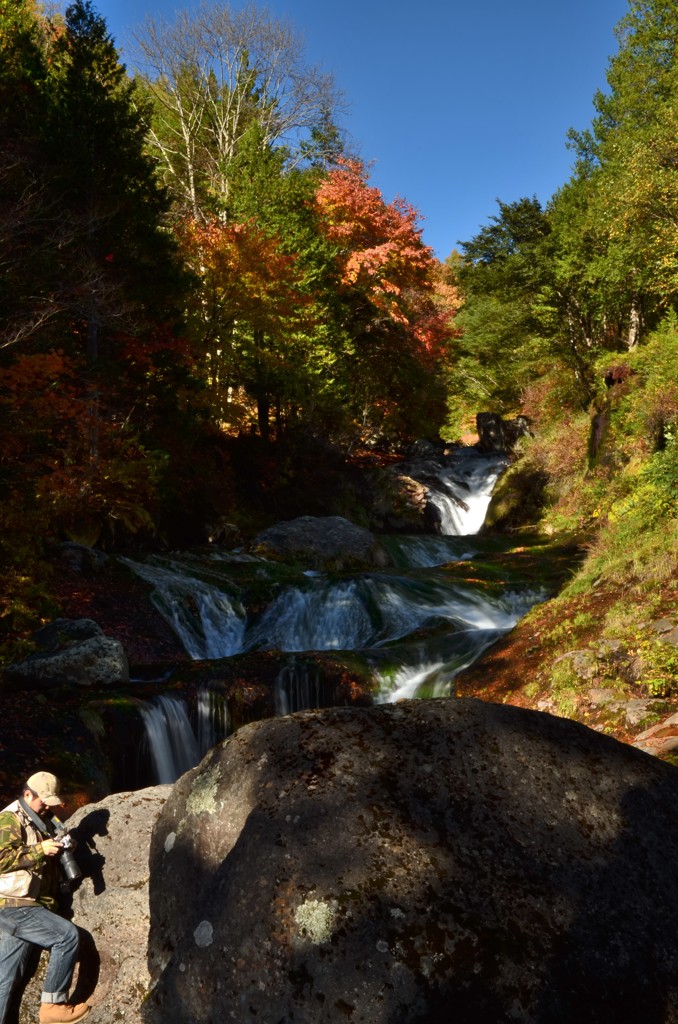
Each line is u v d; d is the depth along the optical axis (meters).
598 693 8.42
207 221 26.84
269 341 24.16
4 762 7.57
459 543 21.12
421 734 3.63
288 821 3.21
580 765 3.58
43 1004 3.50
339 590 14.46
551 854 3.16
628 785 3.54
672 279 22.31
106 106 16.67
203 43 33.69
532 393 33.19
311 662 11.03
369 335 31.47
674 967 2.88
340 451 27.88
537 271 27.39
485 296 37.34
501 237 29.22
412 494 26.62
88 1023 3.38
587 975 2.78
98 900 3.88
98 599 12.80
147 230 17.38
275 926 2.90
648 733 7.27
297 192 26.70
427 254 29.97
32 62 17.03
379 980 2.72
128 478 15.81
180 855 3.53
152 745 9.03
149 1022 3.07
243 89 34.72
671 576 10.51
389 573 16.12
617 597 10.78
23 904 3.59
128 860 3.97
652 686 8.21
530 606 14.28
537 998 2.69
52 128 15.73
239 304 22.19
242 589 14.84
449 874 2.99
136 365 18.11
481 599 14.54
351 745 3.55
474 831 3.19
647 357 20.89
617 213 23.81
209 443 23.17
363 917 2.85
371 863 3.00
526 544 20.88
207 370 23.73
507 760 3.53
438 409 36.72
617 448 20.05
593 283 27.03
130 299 16.86
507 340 32.56
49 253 14.59
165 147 34.50
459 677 10.66
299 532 18.53
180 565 15.37
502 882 3.00
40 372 14.05
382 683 11.01
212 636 13.60
